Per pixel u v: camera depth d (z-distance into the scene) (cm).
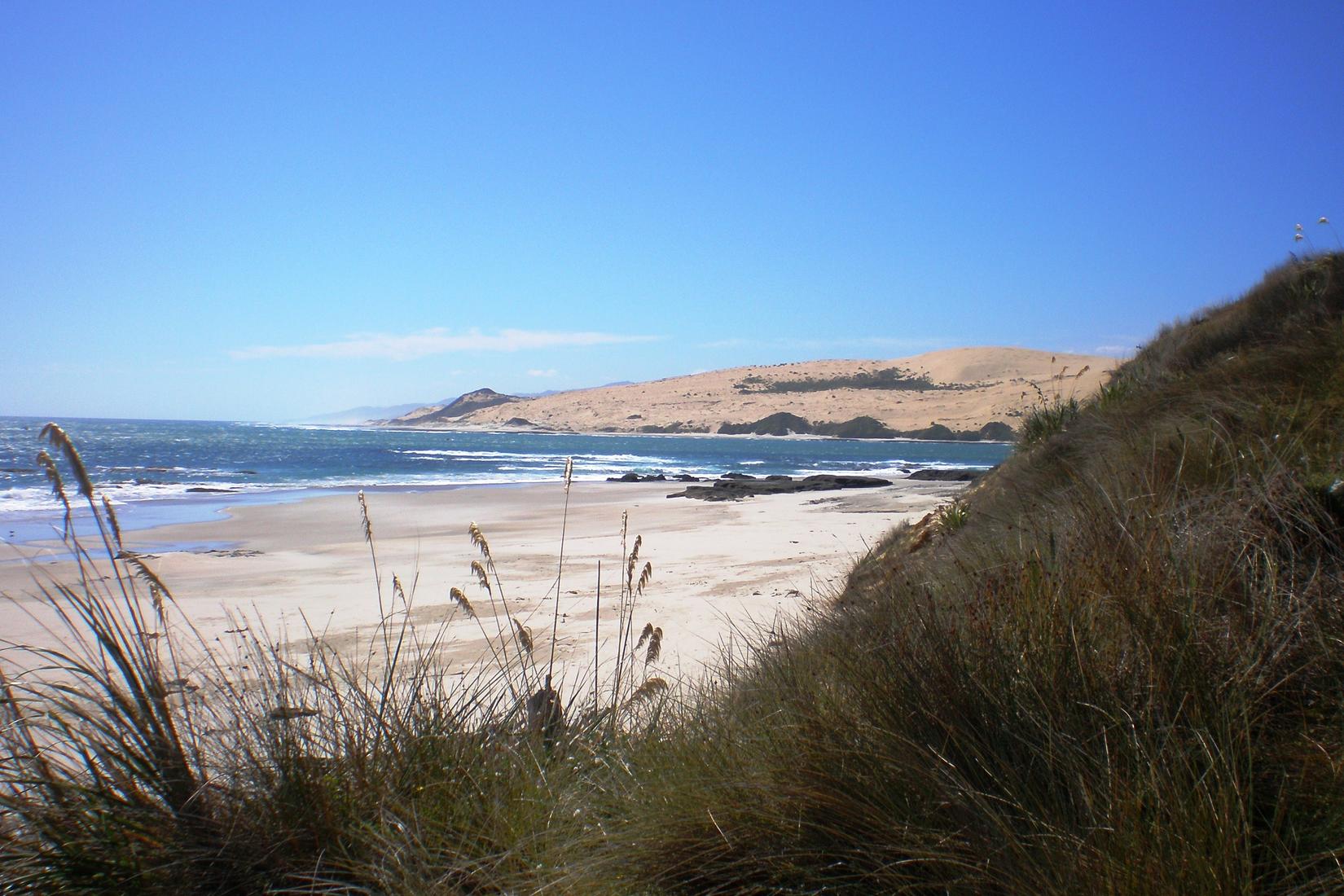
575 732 378
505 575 1316
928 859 236
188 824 277
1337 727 256
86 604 291
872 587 672
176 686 308
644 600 1031
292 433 16038
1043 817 239
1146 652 280
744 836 269
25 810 269
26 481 3622
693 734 354
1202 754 242
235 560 1561
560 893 265
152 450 7225
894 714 287
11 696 284
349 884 266
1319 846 220
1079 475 658
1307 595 310
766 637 602
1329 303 802
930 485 3797
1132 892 209
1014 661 293
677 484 4328
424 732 330
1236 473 435
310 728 317
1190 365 908
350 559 1572
